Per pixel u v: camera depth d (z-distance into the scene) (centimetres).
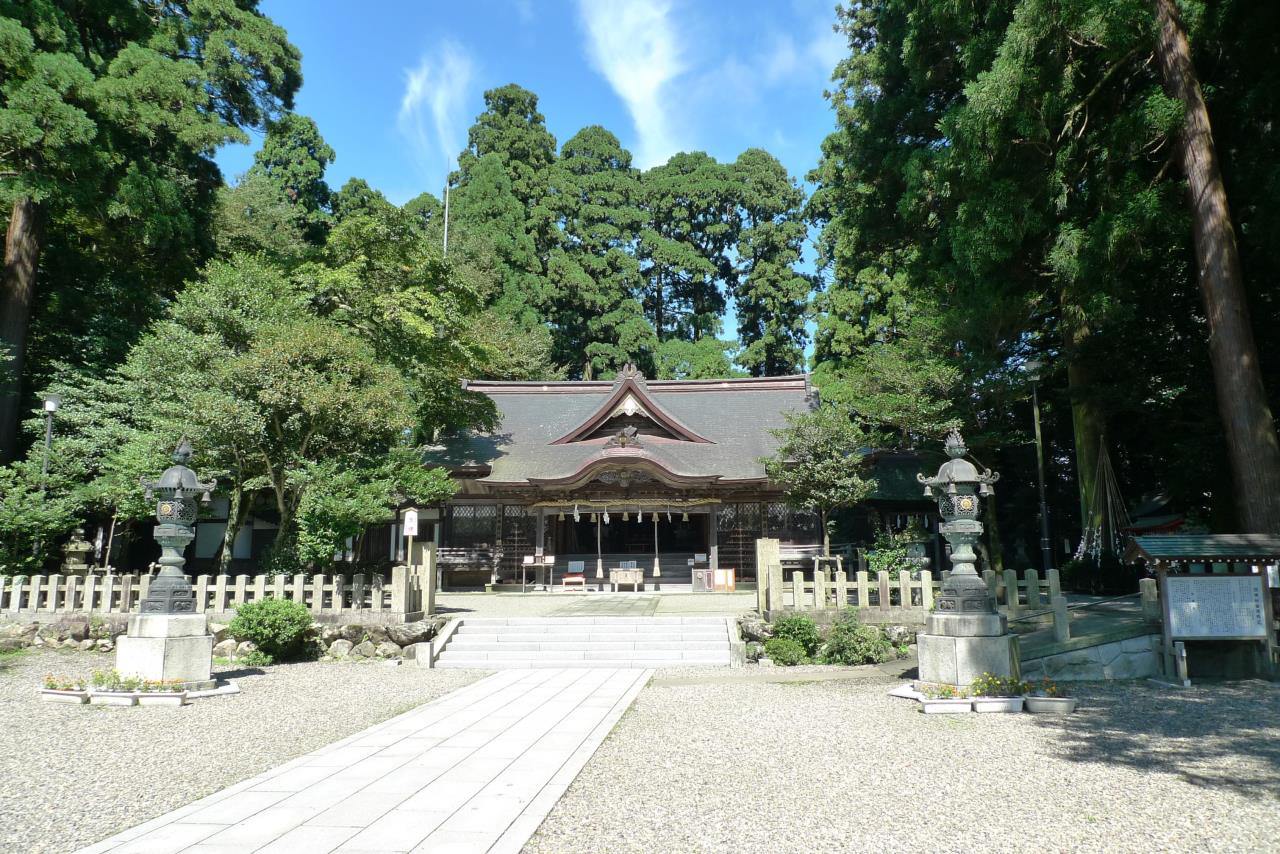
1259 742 709
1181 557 1055
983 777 618
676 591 2384
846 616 1362
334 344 1633
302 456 1645
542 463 2580
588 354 4434
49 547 1930
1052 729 787
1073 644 1093
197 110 2319
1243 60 1487
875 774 632
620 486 2455
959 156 1573
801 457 2152
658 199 5212
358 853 459
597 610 1739
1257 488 1246
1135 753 680
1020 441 2327
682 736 794
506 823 514
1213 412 1731
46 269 2405
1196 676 1077
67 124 1781
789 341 4562
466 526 2550
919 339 2311
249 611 1360
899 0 1914
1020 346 2462
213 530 2645
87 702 1012
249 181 4012
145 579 1539
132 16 2198
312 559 1549
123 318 2420
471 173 4650
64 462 1908
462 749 738
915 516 2778
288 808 553
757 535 2494
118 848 471
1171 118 1330
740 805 553
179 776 652
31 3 1917
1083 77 1538
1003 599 1438
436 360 2291
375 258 2172
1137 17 1345
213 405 1502
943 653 980
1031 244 1794
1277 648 1047
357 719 905
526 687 1126
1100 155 1531
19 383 2088
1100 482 2056
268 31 2528
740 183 4994
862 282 3416
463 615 1616
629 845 473
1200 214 1341
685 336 5141
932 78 1953
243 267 1956
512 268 4312
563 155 5194
